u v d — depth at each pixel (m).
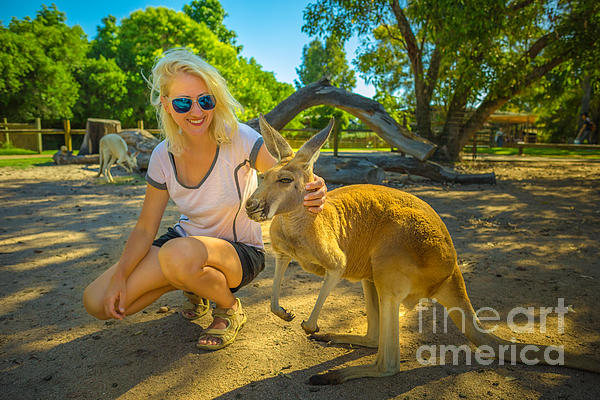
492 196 8.30
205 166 2.52
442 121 17.05
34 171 11.91
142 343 2.63
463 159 17.06
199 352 2.52
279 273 2.41
